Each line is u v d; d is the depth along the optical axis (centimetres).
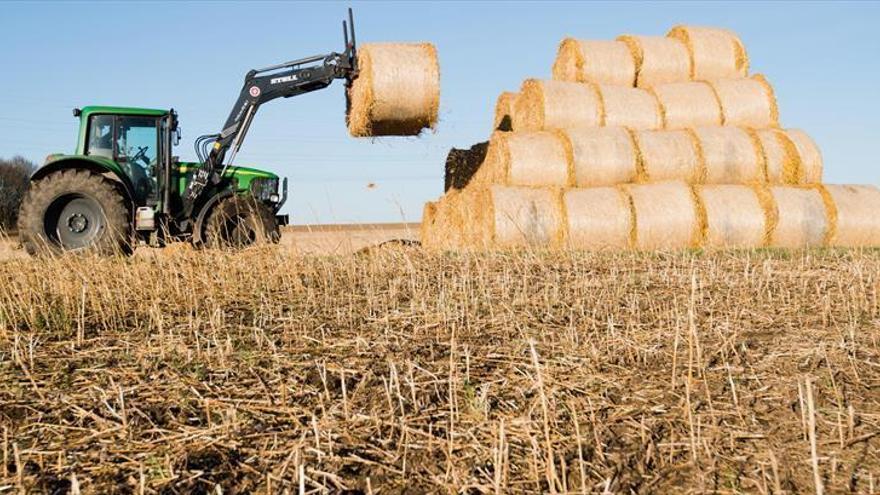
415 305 559
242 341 457
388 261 799
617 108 1178
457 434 299
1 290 567
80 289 594
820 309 558
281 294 639
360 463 277
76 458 283
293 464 273
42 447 294
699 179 1121
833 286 661
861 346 437
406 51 1045
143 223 1023
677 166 1113
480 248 959
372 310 552
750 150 1133
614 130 1125
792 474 266
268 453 283
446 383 364
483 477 264
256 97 1081
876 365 397
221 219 1041
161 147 1055
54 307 548
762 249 996
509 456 280
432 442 291
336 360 412
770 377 378
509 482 259
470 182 1284
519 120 1265
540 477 263
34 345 454
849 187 1124
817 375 380
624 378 376
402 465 275
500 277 704
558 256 868
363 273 724
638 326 487
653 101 1194
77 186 988
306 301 595
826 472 268
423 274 726
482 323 507
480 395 341
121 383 373
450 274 739
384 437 300
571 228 1015
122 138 1048
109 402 345
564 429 306
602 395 348
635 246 1032
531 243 1010
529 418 310
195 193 1053
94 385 367
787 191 1093
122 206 999
